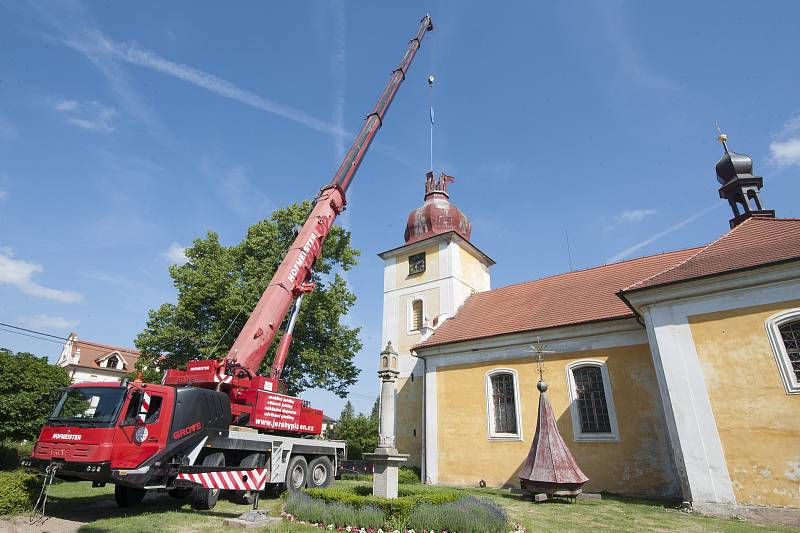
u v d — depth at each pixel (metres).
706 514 11.42
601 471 15.77
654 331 13.78
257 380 12.85
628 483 15.15
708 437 12.10
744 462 11.49
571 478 13.04
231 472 10.16
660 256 20.64
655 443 15.06
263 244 24.70
